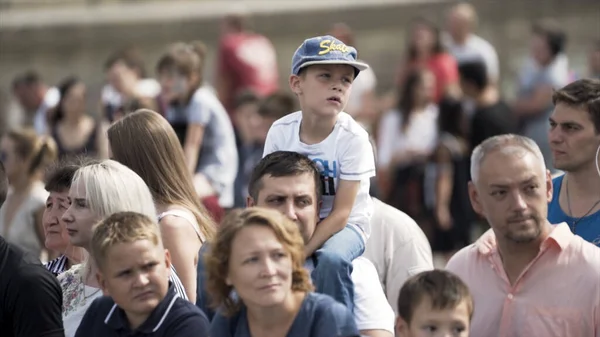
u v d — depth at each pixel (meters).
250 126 31.69
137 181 16.66
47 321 15.57
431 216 33.12
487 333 16.11
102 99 35.59
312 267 15.96
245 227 14.13
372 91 42.09
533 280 15.93
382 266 18.81
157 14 54.59
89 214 16.39
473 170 16.05
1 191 16.27
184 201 18.17
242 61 42.44
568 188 18.45
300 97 16.89
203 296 16.06
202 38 54.12
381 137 36.22
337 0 56.00
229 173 28.98
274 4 55.88
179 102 28.77
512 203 15.65
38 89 41.62
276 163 15.81
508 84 53.41
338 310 14.32
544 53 40.22
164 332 14.92
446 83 39.69
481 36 55.59
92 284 16.86
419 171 33.62
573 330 15.72
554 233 15.88
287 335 14.33
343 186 16.61
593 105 18.03
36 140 25.31
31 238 25.27
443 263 33.06
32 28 53.09
